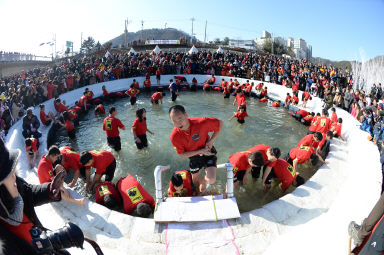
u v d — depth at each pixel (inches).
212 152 161.0
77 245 51.8
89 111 468.1
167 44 1631.4
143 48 1610.5
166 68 789.2
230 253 120.6
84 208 153.1
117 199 184.7
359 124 321.7
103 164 204.5
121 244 127.3
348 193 160.2
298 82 609.0
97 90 597.6
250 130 366.6
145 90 666.8
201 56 944.3
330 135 250.2
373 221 76.7
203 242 126.2
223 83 653.3
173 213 140.9
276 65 871.7
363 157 206.7
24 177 205.9
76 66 748.6
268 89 670.5
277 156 187.6
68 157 203.0
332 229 123.2
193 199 151.6
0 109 326.0
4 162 40.4
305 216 147.5
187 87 714.2
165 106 503.8
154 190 216.8
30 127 285.6
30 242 50.5
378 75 784.3
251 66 856.3
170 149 294.8
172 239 128.3
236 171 202.8
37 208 152.6
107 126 274.1
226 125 386.6
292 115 442.0
